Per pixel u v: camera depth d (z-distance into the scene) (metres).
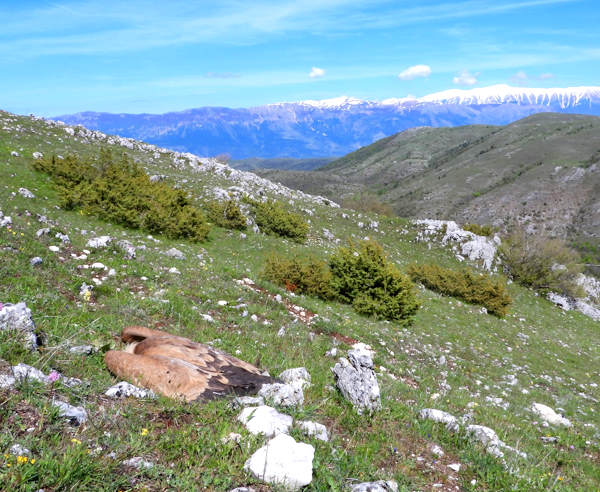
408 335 19.05
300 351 10.89
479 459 6.55
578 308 41.03
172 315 10.91
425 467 5.95
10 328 5.96
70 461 3.51
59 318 7.90
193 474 4.00
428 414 8.24
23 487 3.20
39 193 24.80
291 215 34.94
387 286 20.94
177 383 5.74
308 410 6.40
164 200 26.28
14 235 13.96
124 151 45.12
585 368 23.41
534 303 37.94
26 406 4.29
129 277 13.82
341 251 22.80
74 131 45.00
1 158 28.41
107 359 6.34
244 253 26.97
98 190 24.73
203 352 6.73
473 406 11.24
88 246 16.28
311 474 4.31
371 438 6.39
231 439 4.67
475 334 23.41
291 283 21.20
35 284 9.82
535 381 17.98
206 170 49.12
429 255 42.19
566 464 8.48
